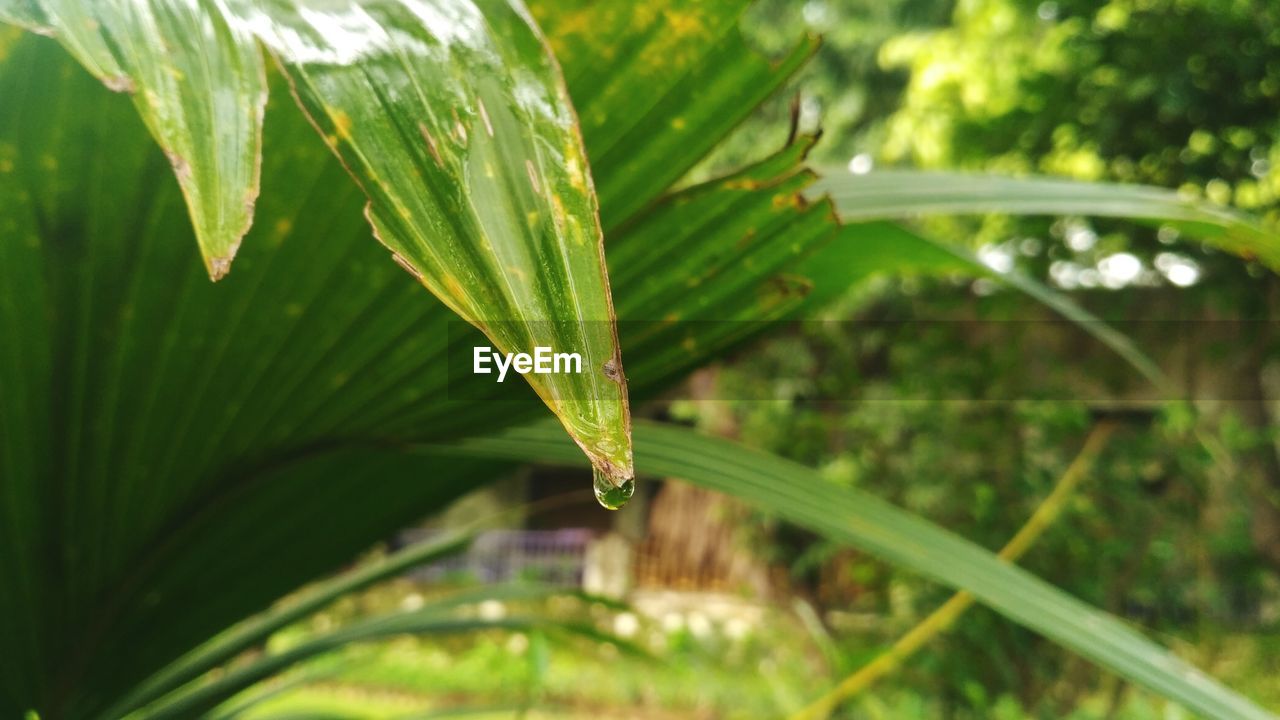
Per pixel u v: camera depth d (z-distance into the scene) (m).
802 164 0.22
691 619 2.95
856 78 3.82
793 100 0.21
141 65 0.09
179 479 0.27
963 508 1.93
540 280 0.09
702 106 0.20
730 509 2.64
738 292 0.24
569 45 0.19
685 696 2.40
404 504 0.33
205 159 0.09
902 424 2.04
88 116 0.20
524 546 4.22
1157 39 1.70
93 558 0.27
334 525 0.31
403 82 0.10
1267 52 1.62
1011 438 1.96
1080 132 1.80
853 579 2.24
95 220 0.21
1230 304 1.74
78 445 0.25
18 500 0.25
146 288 0.23
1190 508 1.92
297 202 0.21
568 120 0.10
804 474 0.32
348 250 0.22
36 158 0.20
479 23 0.10
